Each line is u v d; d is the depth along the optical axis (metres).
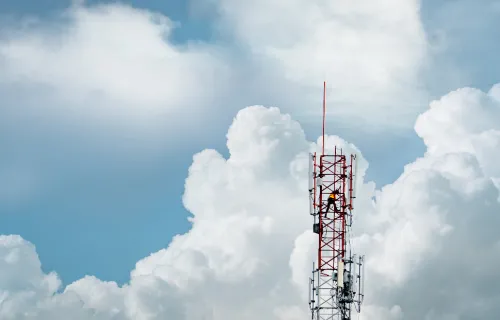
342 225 142.50
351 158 144.62
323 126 149.62
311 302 141.12
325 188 143.75
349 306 138.12
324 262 142.12
